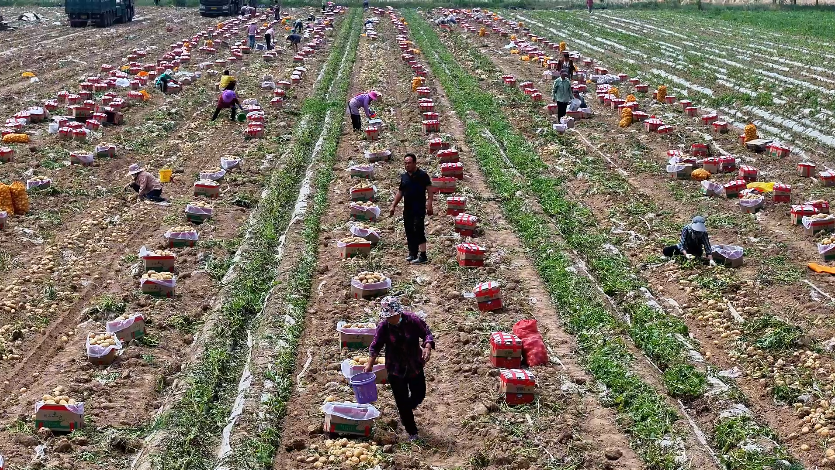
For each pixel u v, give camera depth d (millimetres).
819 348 15422
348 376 14359
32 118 32781
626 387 14055
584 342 15727
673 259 19688
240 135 31672
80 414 12945
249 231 21375
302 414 13547
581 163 27984
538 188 24938
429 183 19328
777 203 23438
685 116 35000
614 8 93125
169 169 26781
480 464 12234
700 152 28438
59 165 27000
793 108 35344
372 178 26203
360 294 17656
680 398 14109
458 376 14672
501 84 42188
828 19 73375
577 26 72750
